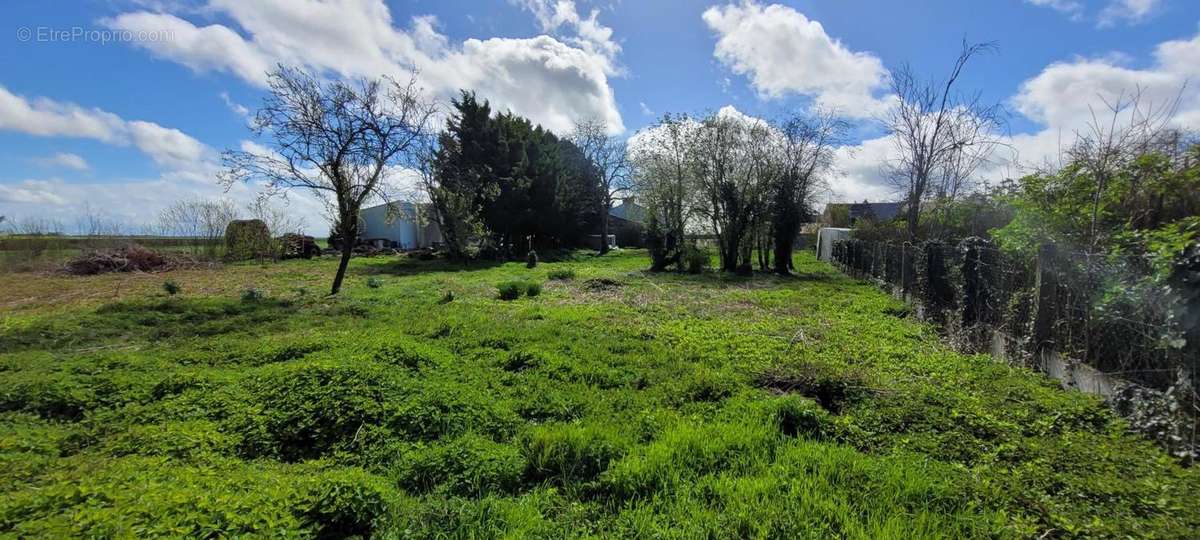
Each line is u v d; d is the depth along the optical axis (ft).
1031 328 18.66
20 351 22.16
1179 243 12.58
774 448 11.73
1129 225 20.24
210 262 73.15
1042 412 14.07
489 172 94.07
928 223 46.29
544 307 34.65
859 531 8.45
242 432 12.69
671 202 69.10
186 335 25.34
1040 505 9.30
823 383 16.21
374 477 10.09
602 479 10.36
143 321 28.53
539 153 109.70
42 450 11.47
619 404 15.12
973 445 11.98
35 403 14.53
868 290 43.70
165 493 8.45
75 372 17.69
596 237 142.82
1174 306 12.11
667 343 23.40
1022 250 20.35
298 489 9.13
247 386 15.40
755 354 21.24
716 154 64.90
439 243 104.42
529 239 108.47
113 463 10.62
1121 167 22.75
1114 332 14.94
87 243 70.74
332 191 40.09
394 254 99.35
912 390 15.87
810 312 32.50
